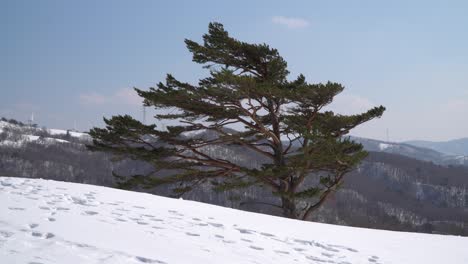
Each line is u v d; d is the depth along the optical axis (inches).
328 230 404.5
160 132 800.9
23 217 228.8
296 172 780.0
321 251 295.4
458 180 6146.7
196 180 901.8
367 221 3496.6
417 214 4687.5
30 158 5027.1
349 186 5172.2
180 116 820.0
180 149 838.5
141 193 436.5
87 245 189.0
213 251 233.8
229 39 837.8
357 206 4052.7
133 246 206.2
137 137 804.0
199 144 855.1
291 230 362.3
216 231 295.6
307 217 847.1
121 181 865.5
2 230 193.5
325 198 845.2
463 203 5255.9
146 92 765.9
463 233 3511.3
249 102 745.0
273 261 240.2
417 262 312.2
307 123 804.6
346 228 443.2
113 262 171.0
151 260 184.1
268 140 872.3
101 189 413.4
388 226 3516.2
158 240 233.1
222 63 885.2
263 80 842.2
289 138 847.1
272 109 815.1
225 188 825.5
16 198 295.4
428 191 5723.4
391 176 6082.7
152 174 874.1
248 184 823.1
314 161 722.2
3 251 160.2
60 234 200.4
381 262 291.4
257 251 256.1
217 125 843.4
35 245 176.4
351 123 795.4
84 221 246.4
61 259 162.4
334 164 759.7
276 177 798.5
